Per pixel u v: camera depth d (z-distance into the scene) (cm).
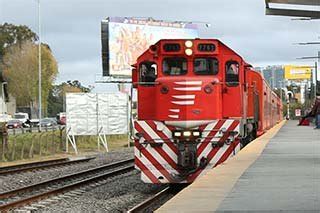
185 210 955
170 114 1798
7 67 11656
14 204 1709
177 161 1788
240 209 965
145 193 1997
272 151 2145
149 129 1806
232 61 1850
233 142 1798
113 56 7481
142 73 1855
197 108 1795
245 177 1382
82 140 5256
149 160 1805
